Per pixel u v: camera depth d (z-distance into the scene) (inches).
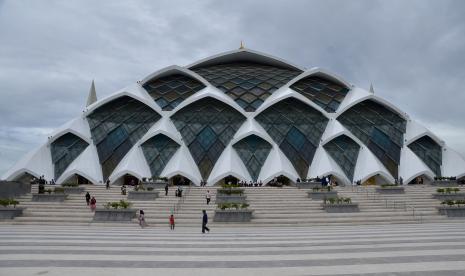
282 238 618.8
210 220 896.9
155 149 1679.4
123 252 464.4
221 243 555.8
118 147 1697.8
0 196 1058.7
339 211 995.3
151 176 1589.6
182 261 407.2
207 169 1624.0
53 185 1449.3
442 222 930.7
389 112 1969.7
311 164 1690.5
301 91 1985.7
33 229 757.3
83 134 1731.1
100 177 1608.0
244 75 2117.4
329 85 2117.4
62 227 811.4
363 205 1082.1
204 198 1160.8
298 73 2226.9
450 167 1750.7
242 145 1701.5
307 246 521.7
